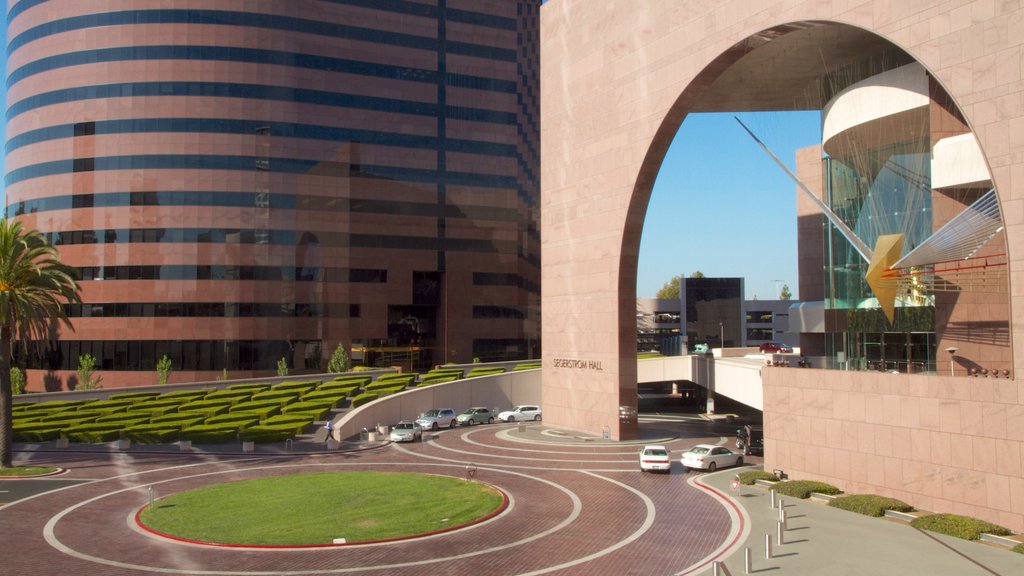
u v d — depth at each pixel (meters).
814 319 53.50
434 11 102.50
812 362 39.81
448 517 30.92
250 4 91.88
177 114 90.31
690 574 23.88
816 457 35.97
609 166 54.38
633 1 52.09
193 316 89.81
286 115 93.00
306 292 93.56
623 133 52.91
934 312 37.38
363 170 97.12
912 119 37.91
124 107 90.50
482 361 103.44
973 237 31.22
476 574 24.06
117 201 90.19
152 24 90.69
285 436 52.12
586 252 57.06
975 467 28.88
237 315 90.56
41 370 92.25
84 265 90.50
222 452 48.44
